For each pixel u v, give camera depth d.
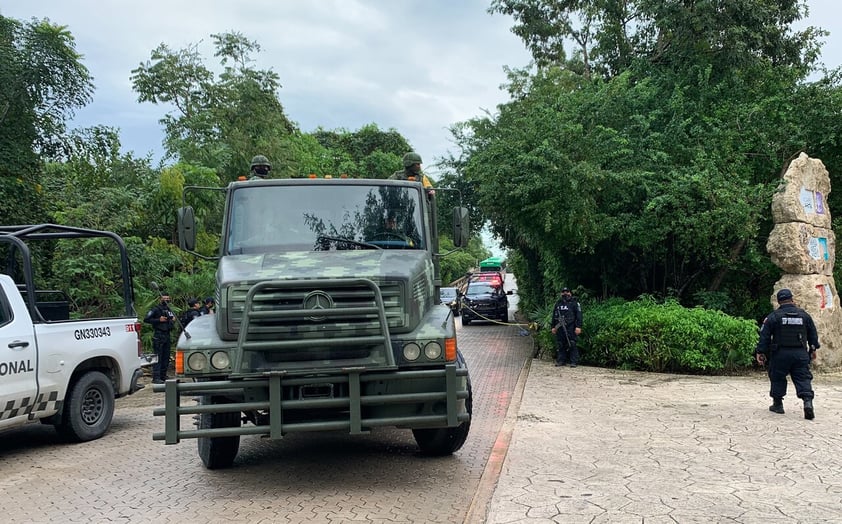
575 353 13.77
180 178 18.03
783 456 6.50
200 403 5.89
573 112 14.37
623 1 20.41
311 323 5.52
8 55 14.56
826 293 13.59
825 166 15.84
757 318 15.37
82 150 17.36
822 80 15.69
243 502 5.66
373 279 5.72
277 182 7.03
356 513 5.31
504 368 13.96
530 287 24.62
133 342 9.40
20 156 14.95
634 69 17.89
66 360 8.09
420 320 6.01
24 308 7.76
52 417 8.13
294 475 6.47
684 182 13.66
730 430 7.66
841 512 4.91
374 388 5.57
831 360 13.19
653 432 7.62
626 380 11.74
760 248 14.83
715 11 16.80
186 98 30.17
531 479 5.87
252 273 5.81
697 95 16.58
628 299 16.28
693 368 12.54
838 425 7.88
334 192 7.05
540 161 12.89
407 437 8.07
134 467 7.03
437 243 7.64
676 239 14.50
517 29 24.73
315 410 5.67
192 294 15.98
